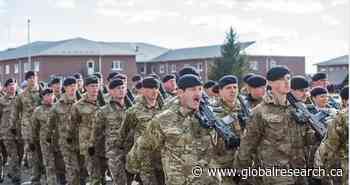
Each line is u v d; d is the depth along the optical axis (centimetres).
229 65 5709
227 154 580
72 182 955
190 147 520
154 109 782
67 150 957
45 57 7219
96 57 7419
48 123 989
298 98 624
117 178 846
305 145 586
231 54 5772
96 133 882
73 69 7325
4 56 8281
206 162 526
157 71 8569
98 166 905
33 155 1096
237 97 638
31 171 1112
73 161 956
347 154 520
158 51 9038
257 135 582
